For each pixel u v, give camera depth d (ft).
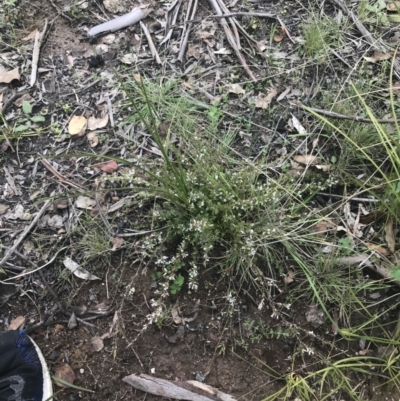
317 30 2.60
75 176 2.32
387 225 2.18
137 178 2.12
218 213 2.07
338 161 2.31
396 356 1.99
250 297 2.08
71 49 2.70
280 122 2.44
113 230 2.19
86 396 1.95
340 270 2.09
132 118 2.43
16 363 1.87
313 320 2.05
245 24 2.76
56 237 2.18
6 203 2.27
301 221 2.14
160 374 1.98
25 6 2.82
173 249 2.15
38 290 2.10
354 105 2.42
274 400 1.94
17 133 2.42
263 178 2.31
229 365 1.99
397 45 2.65
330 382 1.97
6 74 2.58
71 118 2.48
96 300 2.09
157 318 1.98
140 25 2.76
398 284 2.10
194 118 2.42
